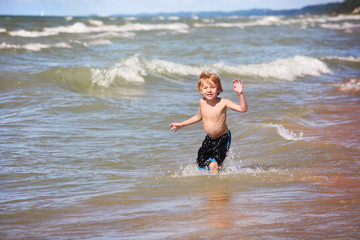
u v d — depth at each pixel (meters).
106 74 20.78
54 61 26.34
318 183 7.20
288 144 10.25
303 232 4.70
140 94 18.70
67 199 6.57
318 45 47.66
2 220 5.64
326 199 6.18
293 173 7.94
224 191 6.86
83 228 5.25
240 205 6.01
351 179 7.41
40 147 10.02
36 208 6.14
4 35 41.34
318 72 29.03
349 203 5.93
